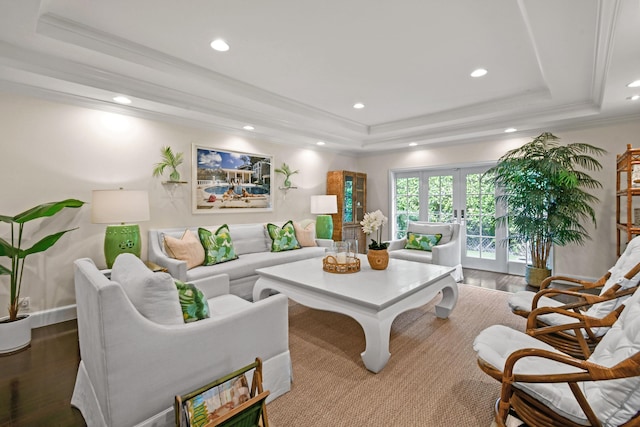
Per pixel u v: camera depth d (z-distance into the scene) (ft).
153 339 4.30
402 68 9.36
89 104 10.05
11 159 8.81
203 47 8.14
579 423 3.66
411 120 14.96
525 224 12.69
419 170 18.93
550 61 8.13
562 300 11.56
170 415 4.50
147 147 11.53
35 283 9.25
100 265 10.37
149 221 11.64
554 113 12.09
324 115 13.96
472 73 9.66
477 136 15.49
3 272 7.61
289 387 6.02
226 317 5.08
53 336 8.63
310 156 18.12
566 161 12.00
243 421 4.29
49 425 5.20
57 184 9.58
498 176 13.57
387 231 19.95
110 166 10.64
